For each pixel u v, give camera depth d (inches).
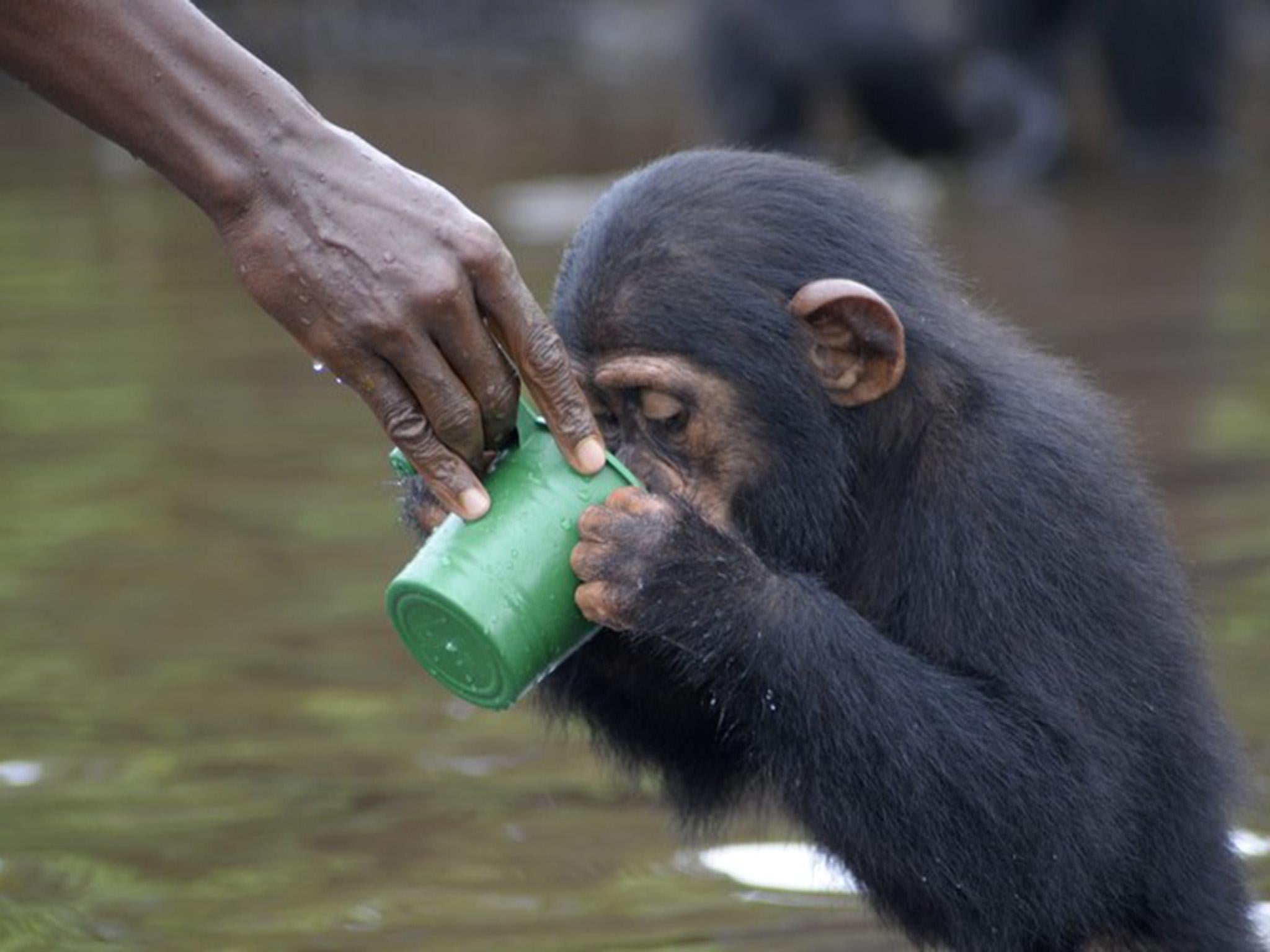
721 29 1343.5
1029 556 367.2
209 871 425.1
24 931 395.9
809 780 356.5
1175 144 1473.9
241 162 316.2
